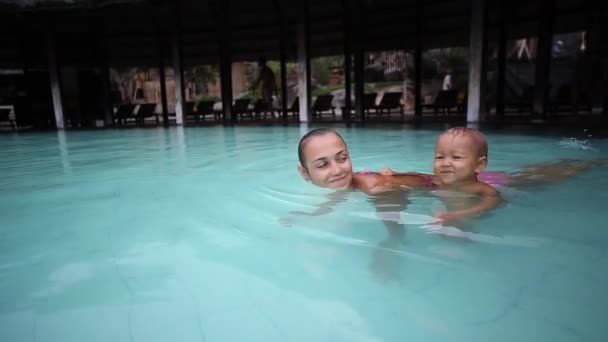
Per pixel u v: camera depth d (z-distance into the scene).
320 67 30.78
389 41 14.62
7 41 14.70
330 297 1.24
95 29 13.77
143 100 27.69
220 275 1.44
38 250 1.77
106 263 1.60
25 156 5.33
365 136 6.35
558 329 1.02
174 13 11.34
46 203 2.65
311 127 9.02
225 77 12.62
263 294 1.28
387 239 1.69
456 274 1.34
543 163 3.36
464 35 13.65
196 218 2.18
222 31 12.45
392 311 1.14
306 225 1.94
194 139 7.23
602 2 11.22
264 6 13.96
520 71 20.78
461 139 2.29
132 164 4.34
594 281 1.27
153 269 1.52
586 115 9.58
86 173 3.84
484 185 2.41
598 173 2.91
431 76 24.45
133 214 2.32
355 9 13.29
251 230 1.92
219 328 1.11
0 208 2.54
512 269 1.37
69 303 1.28
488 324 1.06
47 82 13.38
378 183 2.52
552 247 1.54
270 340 1.04
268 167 3.85
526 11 12.13
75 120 13.63
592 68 11.94
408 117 12.34
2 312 1.23
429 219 1.92
